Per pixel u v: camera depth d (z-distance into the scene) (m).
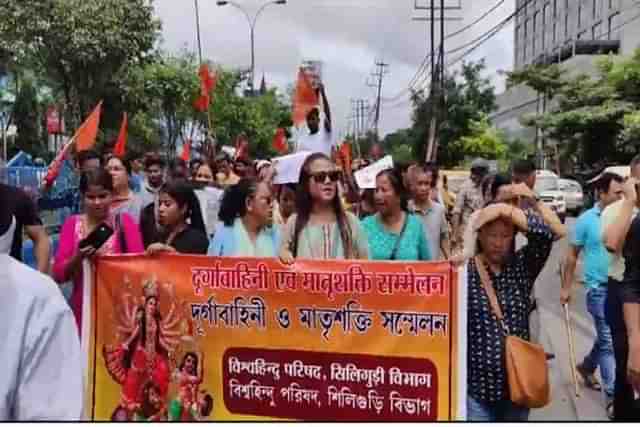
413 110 53.41
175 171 8.44
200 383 4.24
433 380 3.93
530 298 3.97
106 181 4.82
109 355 4.36
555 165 45.66
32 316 1.79
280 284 4.11
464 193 10.29
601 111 35.69
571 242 6.49
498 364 3.80
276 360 4.14
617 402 4.38
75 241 4.83
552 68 42.09
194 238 5.23
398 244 5.08
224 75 39.72
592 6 71.31
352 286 4.03
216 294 4.21
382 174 5.09
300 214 4.74
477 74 49.69
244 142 18.64
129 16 22.73
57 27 21.70
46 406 1.79
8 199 2.03
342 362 4.05
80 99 23.55
